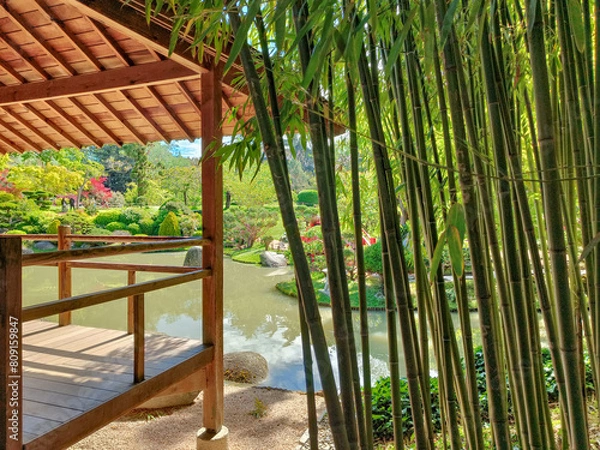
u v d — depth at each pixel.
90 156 22.31
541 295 1.03
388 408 3.04
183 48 2.44
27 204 13.96
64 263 3.59
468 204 0.84
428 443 1.19
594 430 2.28
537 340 1.28
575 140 1.06
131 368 2.48
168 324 6.54
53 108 3.59
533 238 1.02
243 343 5.62
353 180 1.12
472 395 1.12
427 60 0.71
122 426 3.25
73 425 1.83
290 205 0.86
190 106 3.31
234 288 9.04
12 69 3.15
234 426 3.25
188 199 19.67
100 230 14.83
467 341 1.13
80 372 2.41
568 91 1.06
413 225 1.12
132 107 3.41
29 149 4.54
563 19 1.02
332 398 0.83
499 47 0.98
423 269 1.33
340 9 1.06
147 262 11.79
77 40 2.72
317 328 0.84
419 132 1.10
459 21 1.15
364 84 1.06
